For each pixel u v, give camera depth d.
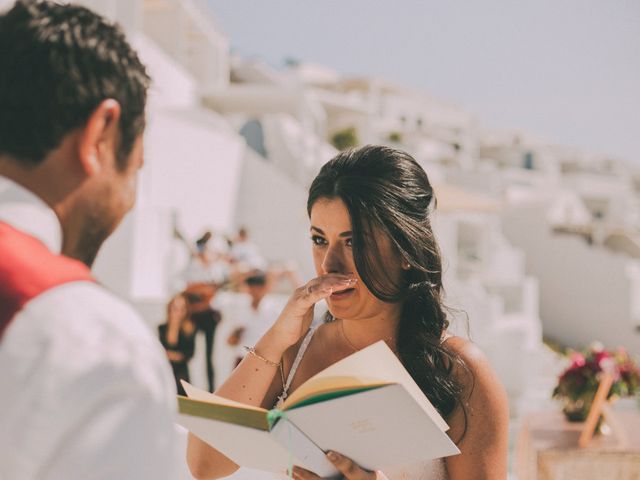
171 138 12.30
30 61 0.83
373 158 1.57
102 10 8.22
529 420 4.12
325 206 1.57
